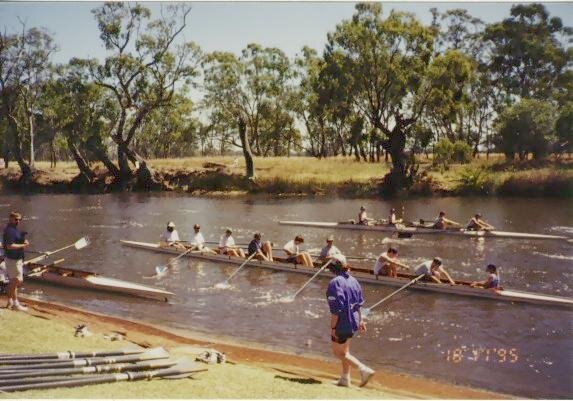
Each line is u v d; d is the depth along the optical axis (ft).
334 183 166.20
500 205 129.80
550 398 33.19
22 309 45.93
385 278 59.98
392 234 96.02
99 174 209.15
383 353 40.78
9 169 219.82
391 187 157.89
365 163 200.75
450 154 164.04
